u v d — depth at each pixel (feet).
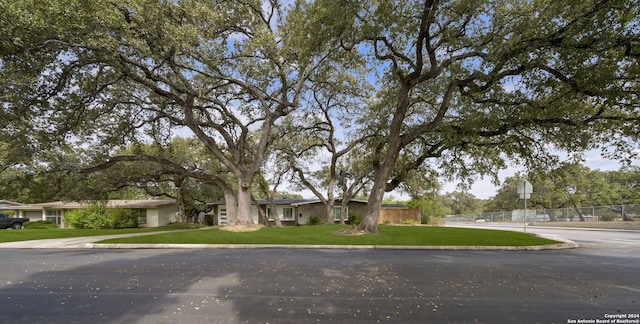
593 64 34.09
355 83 76.02
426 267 28.78
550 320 15.66
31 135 53.36
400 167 68.64
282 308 17.13
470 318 15.80
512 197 190.49
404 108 54.70
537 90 39.06
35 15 35.14
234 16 54.85
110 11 38.52
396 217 123.24
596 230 83.15
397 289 20.97
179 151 101.65
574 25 34.17
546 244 45.80
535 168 58.49
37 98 48.70
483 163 66.74
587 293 20.27
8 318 15.84
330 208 87.71
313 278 24.03
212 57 50.80
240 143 66.08
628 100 37.42
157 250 42.06
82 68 50.75
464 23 48.08
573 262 32.04
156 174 71.67
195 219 147.23
